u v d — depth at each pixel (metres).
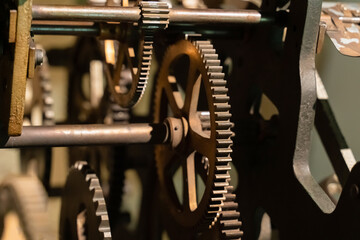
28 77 0.69
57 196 1.22
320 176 1.30
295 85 0.85
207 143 0.79
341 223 0.76
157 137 0.85
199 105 1.04
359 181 0.73
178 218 0.89
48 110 1.15
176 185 1.17
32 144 0.80
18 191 1.11
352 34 0.86
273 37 0.91
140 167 1.19
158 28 0.79
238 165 0.98
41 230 1.05
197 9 0.83
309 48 0.85
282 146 0.88
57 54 1.20
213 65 0.79
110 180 1.15
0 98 0.73
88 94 1.22
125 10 0.78
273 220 0.90
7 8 0.67
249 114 0.98
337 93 1.31
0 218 1.10
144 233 1.19
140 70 0.81
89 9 0.77
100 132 0.83
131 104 0.86
